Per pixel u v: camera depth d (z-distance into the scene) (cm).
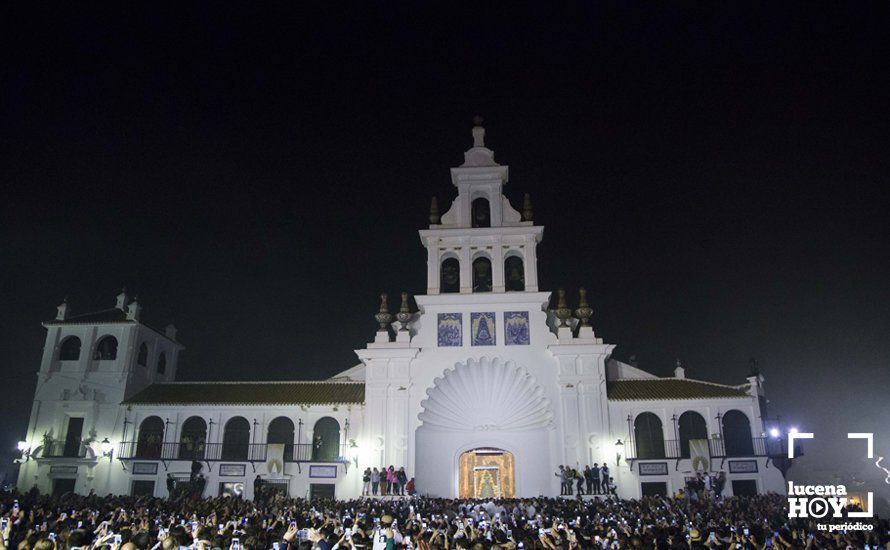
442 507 2939
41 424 4112
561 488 3566
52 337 4303
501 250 4166
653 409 3850
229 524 1586
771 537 1541
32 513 1828
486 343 3953
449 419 4003
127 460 3916
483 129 4544
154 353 4544
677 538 1526
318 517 2005
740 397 3819
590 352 3866
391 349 3922
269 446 3850
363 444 3800
